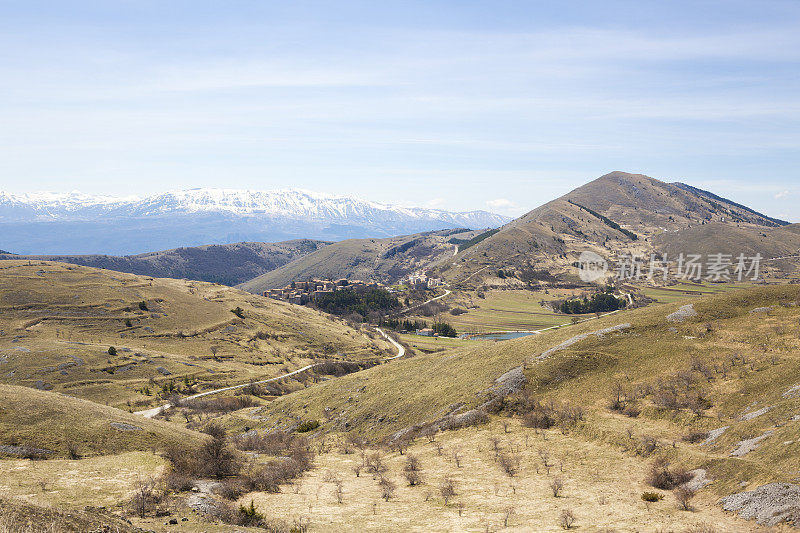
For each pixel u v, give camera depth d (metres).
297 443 80.06
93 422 60.09
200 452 58.12
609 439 57.88
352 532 39.47
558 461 55.41
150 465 51.72
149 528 35.72
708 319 85.38
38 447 52.00
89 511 36.09
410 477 55.53
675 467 47.22
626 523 37.06
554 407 70.69
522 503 44.62
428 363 113.44
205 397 157.50
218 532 36.09
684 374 68.00
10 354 160.00
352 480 57.34
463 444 66.69
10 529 25.34
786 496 34.34
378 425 87.56
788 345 68.44
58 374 152.62
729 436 49.75
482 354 102.88
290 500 49.03
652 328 87.12
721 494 39.41
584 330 95.50
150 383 163.00
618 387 70.12
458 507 45.06
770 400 53.97
